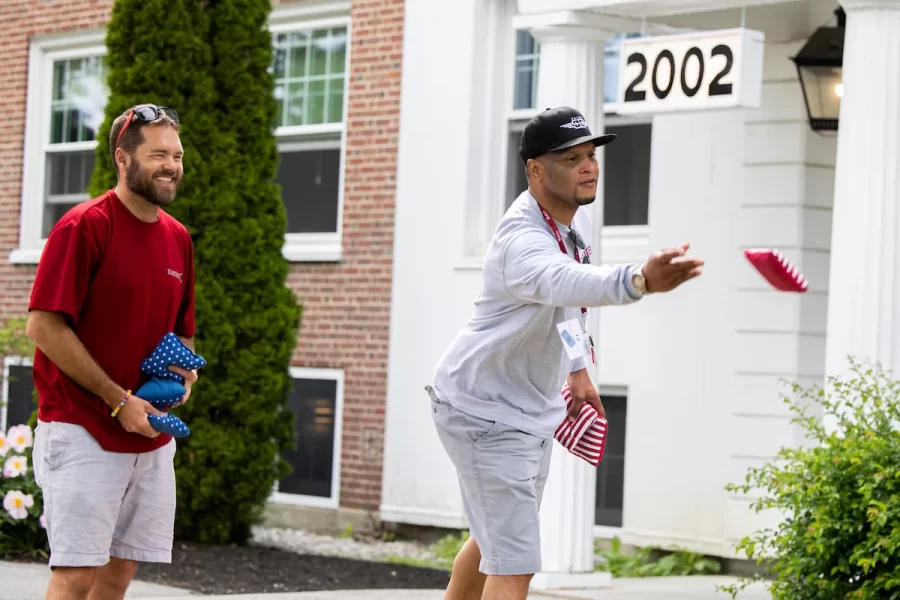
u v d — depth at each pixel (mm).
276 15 26891
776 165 20906
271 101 21578
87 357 9875
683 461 21672
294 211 26828
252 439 20922
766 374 20875
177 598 15117
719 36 15992
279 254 21531
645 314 22281
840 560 13445
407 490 24453
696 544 21328
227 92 21109
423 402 24406
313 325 25859
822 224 20938
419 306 24594
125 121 10164
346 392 25359
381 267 25109
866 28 15469
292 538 23953
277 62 27062
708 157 21641
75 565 10023
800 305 20672
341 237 25672
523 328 9750
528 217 9680
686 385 21719
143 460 10477
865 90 15453
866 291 15328
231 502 20734
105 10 29156
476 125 24406
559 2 17719
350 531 24859
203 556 19031
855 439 13766
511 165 24406
